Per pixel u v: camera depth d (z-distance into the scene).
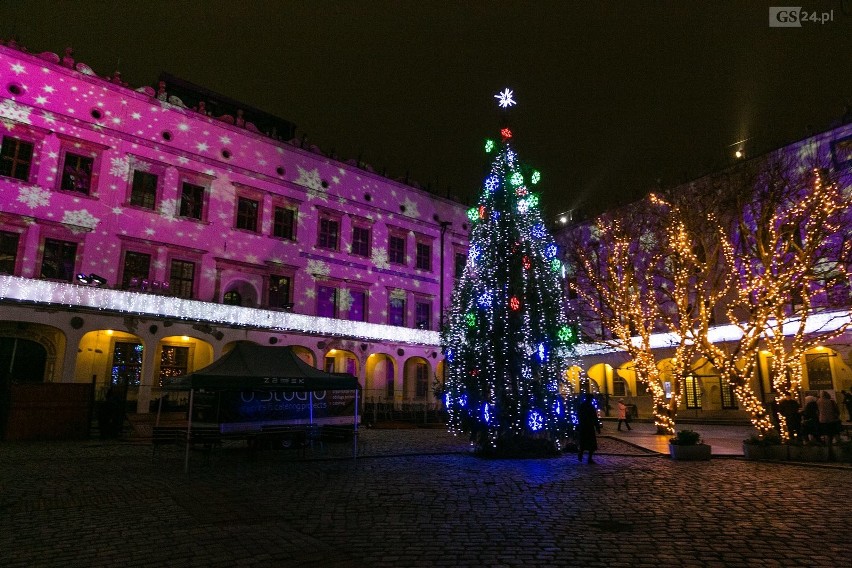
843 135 23.52
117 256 24.95
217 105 32.12
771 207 17.81
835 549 6.05
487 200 17.27
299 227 31.95
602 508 8.31
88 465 12.90
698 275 19.39
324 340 31.55
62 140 24.27
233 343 28.06
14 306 21.62
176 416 23.14
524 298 16.19
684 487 10.14
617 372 35.69
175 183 27.36
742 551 6.01
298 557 5.77
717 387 30.12
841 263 17.64
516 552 6.00
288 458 14.73
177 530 6.86
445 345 17.62
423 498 9.16
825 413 14.66
